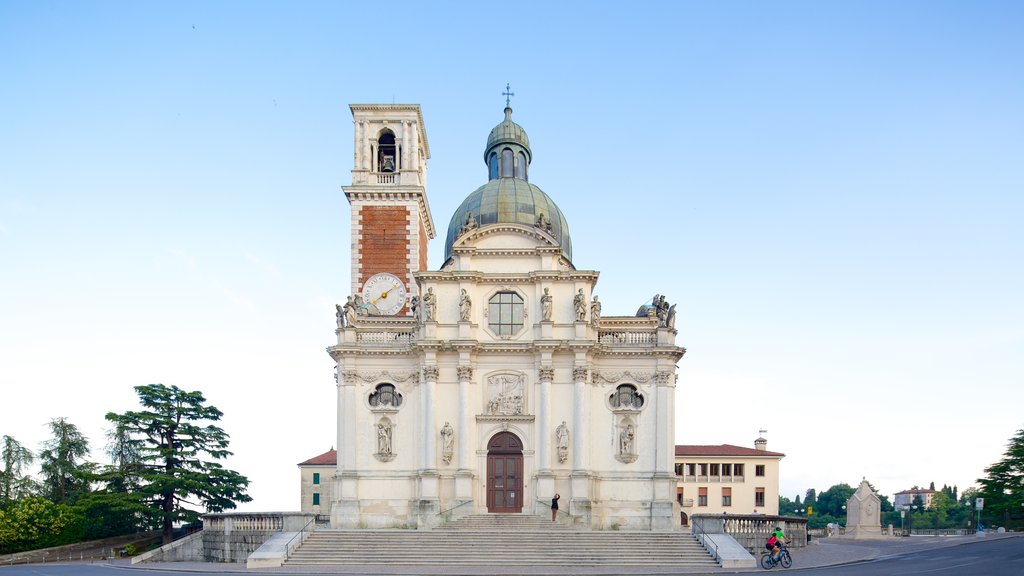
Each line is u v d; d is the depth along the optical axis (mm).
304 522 59281
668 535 56875
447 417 64938
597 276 66438
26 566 59031
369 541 56438
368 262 76750
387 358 66688
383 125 80375
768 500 104875
